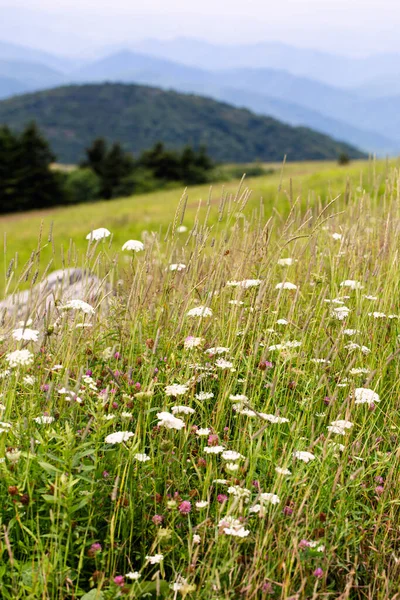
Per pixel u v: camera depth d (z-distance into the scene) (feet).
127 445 9.53
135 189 274.98
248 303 13.19
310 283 14.88
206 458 9.75
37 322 12.98
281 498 8.87
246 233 14.61
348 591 7.75
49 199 239.50
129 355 12.11
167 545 8.34
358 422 11.16
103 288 13.05
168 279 13.39
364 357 12.63
